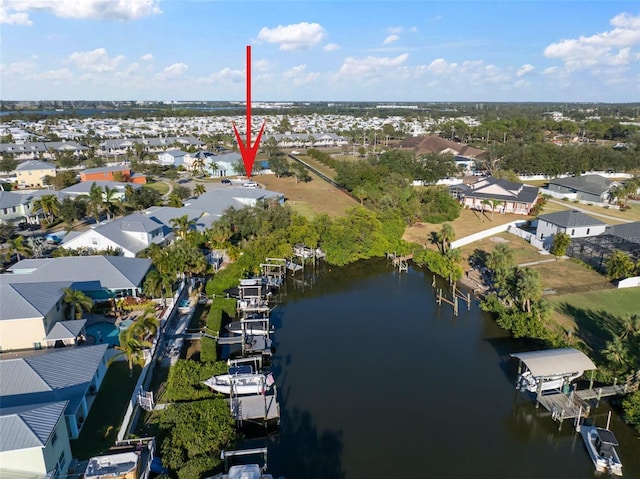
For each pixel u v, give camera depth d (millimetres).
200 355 45812
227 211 80875
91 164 153000
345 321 56781
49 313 43438
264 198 97062
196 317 54656
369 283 69250
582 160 146250
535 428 38000
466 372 45812
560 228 80375
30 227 84938
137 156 169750
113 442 32844
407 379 44562
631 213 104062
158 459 31141
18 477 26672
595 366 41000
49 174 126125
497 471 33594
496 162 152250
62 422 30016
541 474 33375
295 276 71438
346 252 76188
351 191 122750
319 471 33219
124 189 102000
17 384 32562
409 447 35719
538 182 140750
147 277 53312
